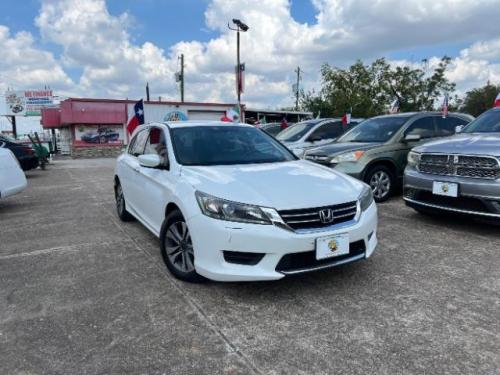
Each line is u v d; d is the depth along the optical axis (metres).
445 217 6.20
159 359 2.70
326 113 43.75
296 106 51.31
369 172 7.21
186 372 2.56
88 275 4.20
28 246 5.32
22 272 4.34
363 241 3.65
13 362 2.70
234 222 3.32
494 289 3.62
